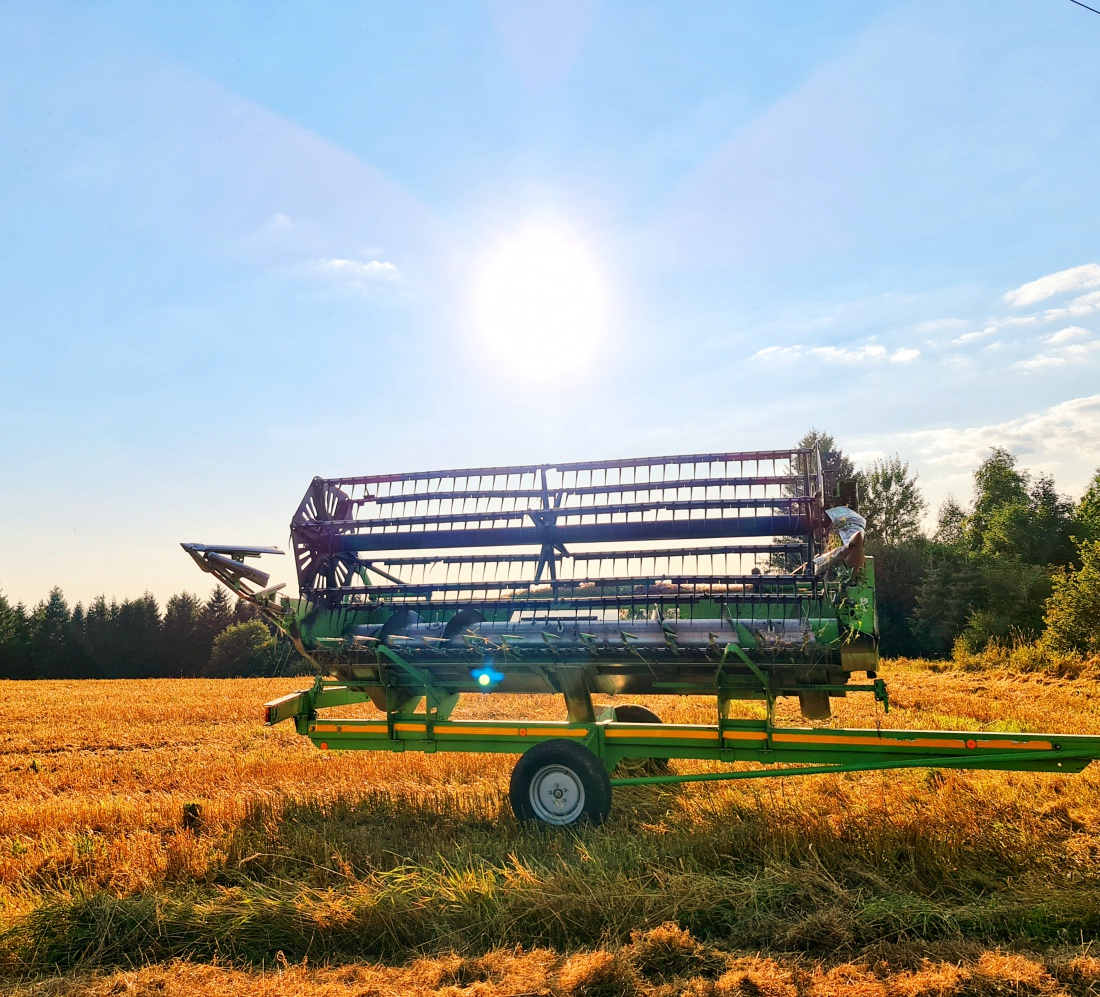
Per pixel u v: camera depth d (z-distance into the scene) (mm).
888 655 42312
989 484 60438
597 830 6461
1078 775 7652
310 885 5621
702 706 12969
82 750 12547
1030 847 5723
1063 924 4605
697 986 4047
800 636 6910
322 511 8508
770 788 7887
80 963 4652
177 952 4770
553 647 7383
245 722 15289
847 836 5934
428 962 4441
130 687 26391
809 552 7906
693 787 8203
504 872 5430
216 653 56344
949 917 4680
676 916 4840
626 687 7797
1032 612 36281
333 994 4109
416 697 8438
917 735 6672
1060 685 18359
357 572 8836
